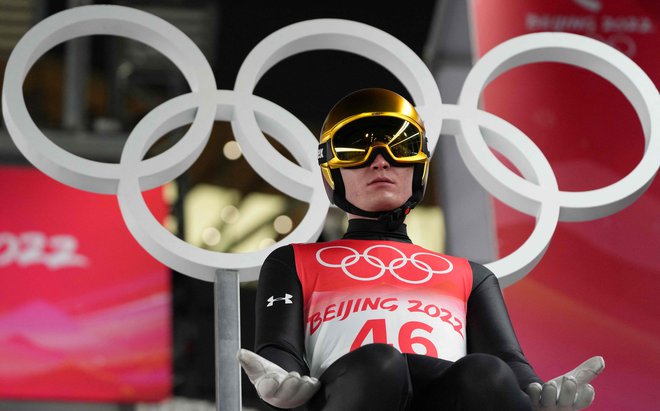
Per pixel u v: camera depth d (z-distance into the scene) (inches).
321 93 1331.2
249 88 536.1
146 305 985.5
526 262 505.7
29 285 970.7
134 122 1237.1
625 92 577.9
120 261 995.3
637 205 861.2
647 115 555.8
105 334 969.5
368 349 323.3
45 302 968.3
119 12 538.3
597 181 877.2
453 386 326.6
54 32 527.8
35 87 1187.9
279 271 386.0
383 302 375.9
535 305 836.0
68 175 501.0
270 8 1211.9
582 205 526.9
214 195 1336.1
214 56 1267.2
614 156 884.6
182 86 1259.2
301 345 366.0
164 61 1239.5
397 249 398.0
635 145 885.8
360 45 557.9
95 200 1011.3
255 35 1245.7
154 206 1036.5
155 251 493.7
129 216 497.4
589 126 892.6
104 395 951.6
